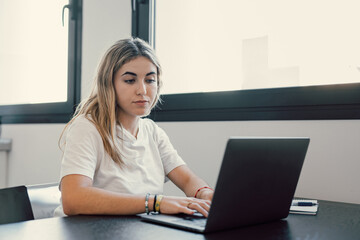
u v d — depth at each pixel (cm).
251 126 165
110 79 126
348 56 152
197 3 186
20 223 89
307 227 89
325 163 149
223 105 171
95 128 123
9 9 255
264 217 92
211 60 182
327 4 155
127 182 124
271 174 88
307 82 159
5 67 257
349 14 151
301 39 161
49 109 229
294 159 93
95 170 124
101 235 78
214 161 172
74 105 216
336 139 147
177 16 191
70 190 106
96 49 211
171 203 99
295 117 156
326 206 120
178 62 191
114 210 100
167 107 187
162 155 145
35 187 129
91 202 102
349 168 144
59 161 222
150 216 95
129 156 128
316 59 158
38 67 242
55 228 84
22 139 240
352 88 146
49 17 237
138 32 198
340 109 147
